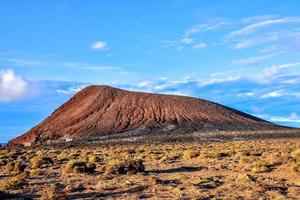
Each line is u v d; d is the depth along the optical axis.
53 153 61.00
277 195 18.45
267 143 67.06
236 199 17.48
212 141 92.50
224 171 27.19
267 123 150.75
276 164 28.55
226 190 19.75
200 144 78.25
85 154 53.28
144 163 34.94
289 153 36.84
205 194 18.75
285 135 100.19
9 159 44.94
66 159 43.31
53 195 18.56
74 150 71.44
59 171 30.33
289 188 20.27
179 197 18.02
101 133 141.75
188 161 35.34
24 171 30.31
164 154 45.34
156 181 22.58
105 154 51.59
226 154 39.06
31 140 152.00
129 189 20.20
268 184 21.33
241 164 29.94
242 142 77.06
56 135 149.50
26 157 50.84
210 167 29.50
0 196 18.70
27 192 20.41
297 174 24.45
